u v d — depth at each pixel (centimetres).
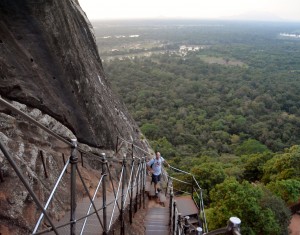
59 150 709
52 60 763
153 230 700
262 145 4497
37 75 717
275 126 5391
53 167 622
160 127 5009
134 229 638
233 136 5025
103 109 1058
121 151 1112
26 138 607
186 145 4500
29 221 441
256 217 1750
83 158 838
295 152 2905
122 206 538
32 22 716
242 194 1798
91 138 898
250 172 3222
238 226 230
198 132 5084
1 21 677
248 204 1750
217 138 4912
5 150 188
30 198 471
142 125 5119
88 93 930
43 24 732
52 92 758
